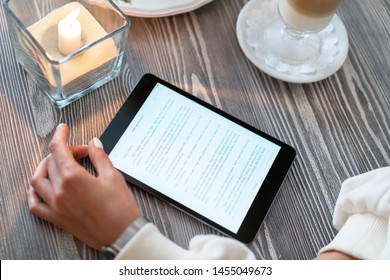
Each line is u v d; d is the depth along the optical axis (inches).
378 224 25.2
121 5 31.2
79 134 28.3
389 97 32.1
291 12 30.0
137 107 28.6
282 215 27.7
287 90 31.5
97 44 27.2
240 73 31.6
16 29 26.6
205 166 27.6
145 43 31.5
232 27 33.0
